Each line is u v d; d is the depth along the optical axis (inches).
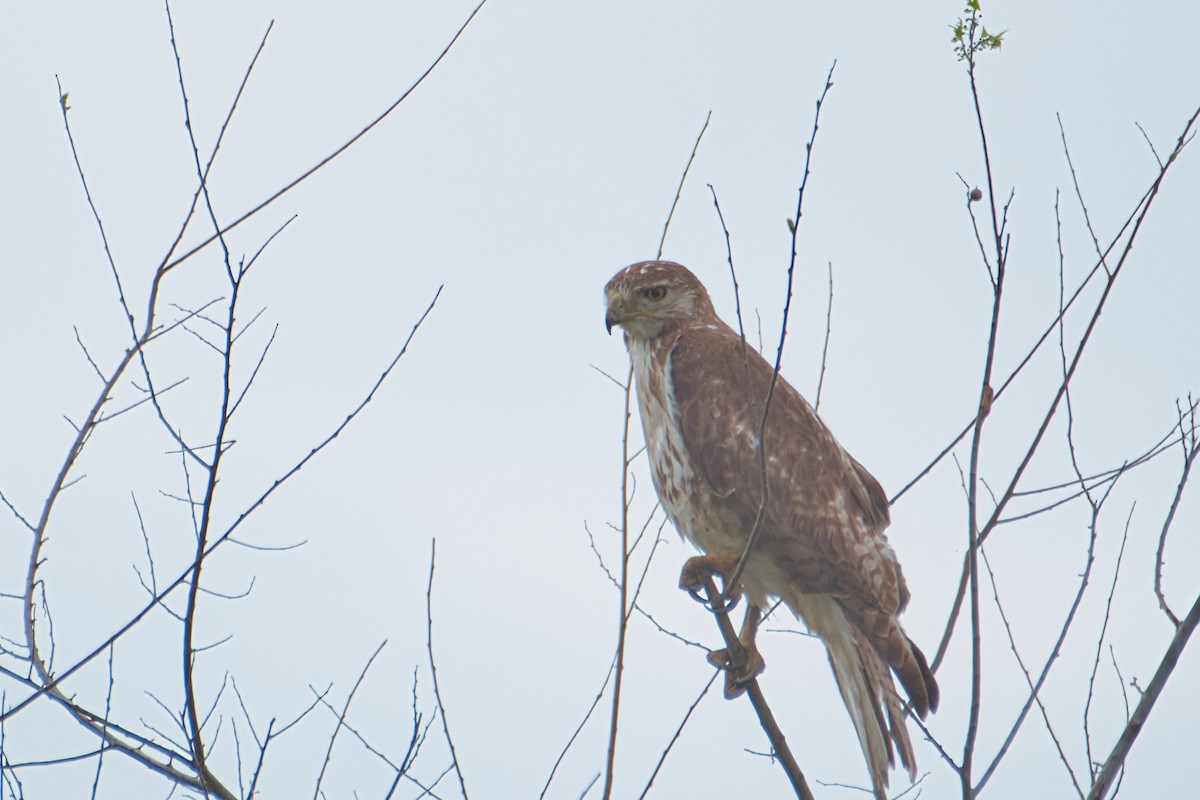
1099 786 278.8
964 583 311.0
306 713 309.0
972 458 279.9
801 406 474.9
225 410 284.7
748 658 414.3
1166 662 286.8
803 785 328.8
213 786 299.1
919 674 414.3
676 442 478.0
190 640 285.0
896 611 444.5
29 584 306.3
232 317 283.4
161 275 289.3
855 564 439.2
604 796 261.3
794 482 452.4
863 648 431.5
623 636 270.5
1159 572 308.3
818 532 442.9
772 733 333.4
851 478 466.9
